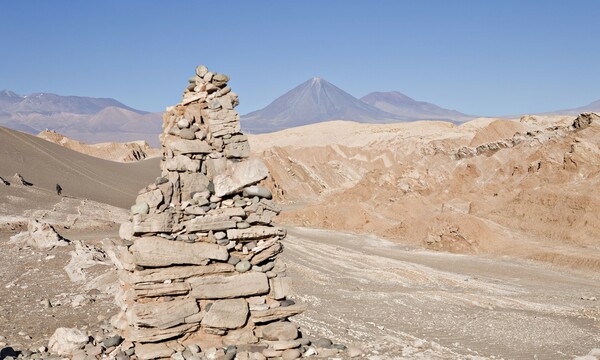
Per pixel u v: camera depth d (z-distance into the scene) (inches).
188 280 523.8
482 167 3595.0
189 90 583.8
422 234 2304.4
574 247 2022.6
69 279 1018.1
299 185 4891.7
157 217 518.3
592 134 3090.6
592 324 989.2
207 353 508.1
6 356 547.2
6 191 2293.3
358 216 2755.9
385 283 1384.1
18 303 816.9
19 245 1433.3
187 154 549.6
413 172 3535.9
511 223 2389.3
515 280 1615.4
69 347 557.0
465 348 722.8
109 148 6722.4
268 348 532.4
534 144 3538.4
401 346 652.7
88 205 2417.6
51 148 3622.0
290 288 562.3
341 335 705.0
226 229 543.8
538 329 914.7
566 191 2402.8
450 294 1210.6
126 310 538.9
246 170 551.2
